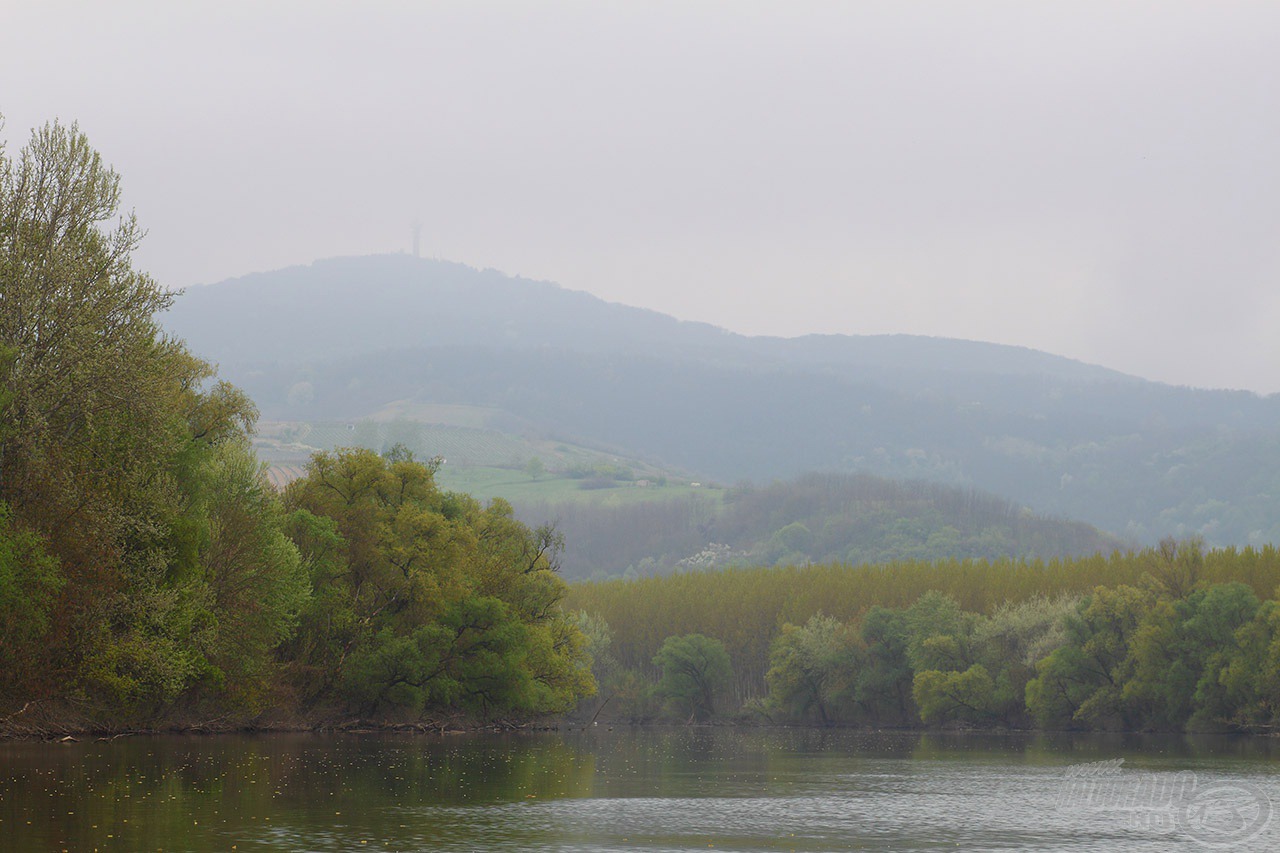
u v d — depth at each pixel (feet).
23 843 127.95
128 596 241.14
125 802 159.63
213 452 299.79
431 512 398.83
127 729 276.62
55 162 240.94
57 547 228.43
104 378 233.55
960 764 319.06
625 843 149.48
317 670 354.74
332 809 164.96
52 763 200.95
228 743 271.90
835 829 170.30
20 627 219.82
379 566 377.91
